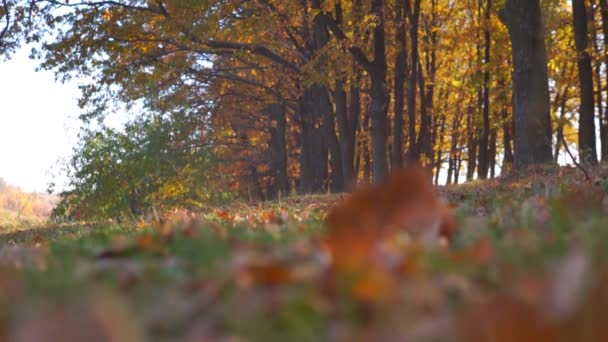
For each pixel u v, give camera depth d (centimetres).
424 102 3475
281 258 288
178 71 3312
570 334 130
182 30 2709
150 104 2947
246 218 927
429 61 4162
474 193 1305
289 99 3947
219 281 225
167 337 170
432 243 313
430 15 3825
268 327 169
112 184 2642
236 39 2817
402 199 232
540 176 1609
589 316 131
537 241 311
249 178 5406
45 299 195
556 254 263
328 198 1781
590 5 3164
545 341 130
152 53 3083
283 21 2925
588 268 142
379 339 148
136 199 2698
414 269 234
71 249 445
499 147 5588
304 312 180
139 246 366
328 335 159
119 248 363
